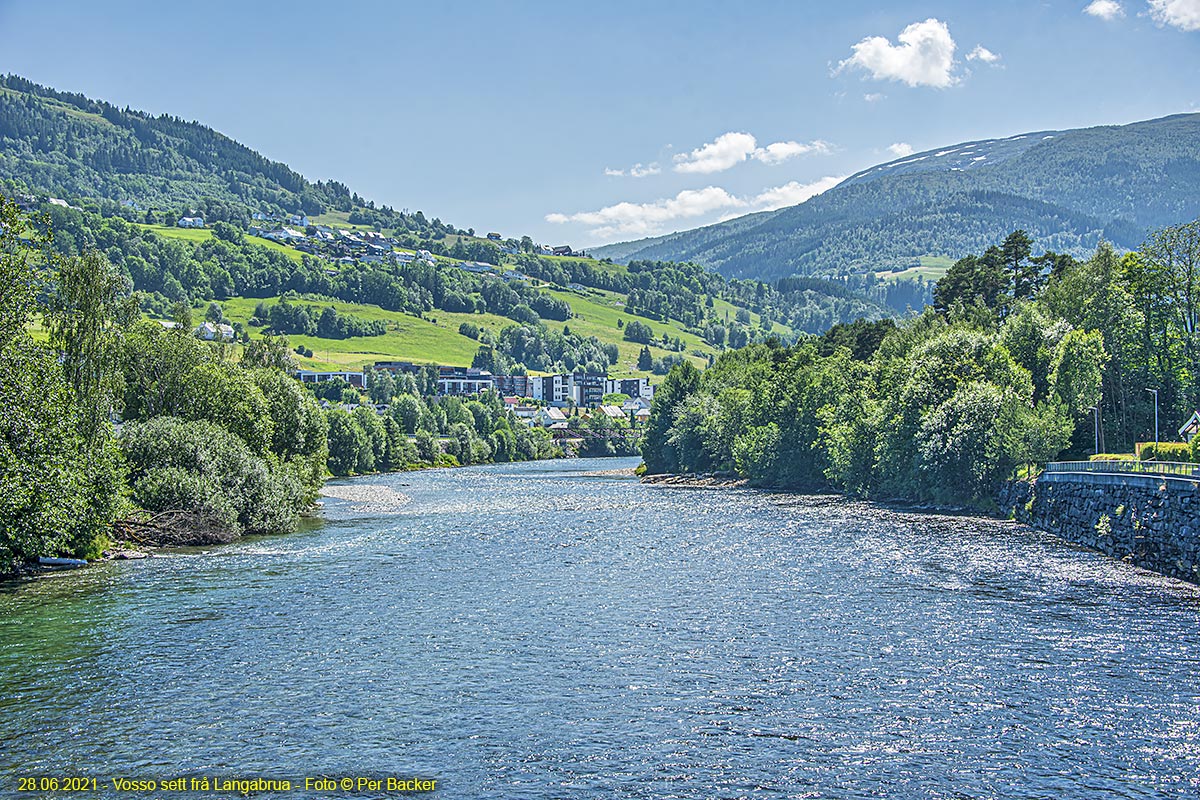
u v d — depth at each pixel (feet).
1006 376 353.10
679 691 123.24
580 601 178.91
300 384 385.09
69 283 233.76
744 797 92.12
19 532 197.77
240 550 245.24
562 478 604.90
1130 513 225.15
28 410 197.06
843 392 465.06
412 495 449.48
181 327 322.96
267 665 134.31
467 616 165.78
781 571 211.82
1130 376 353.92
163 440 263.49
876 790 93.56
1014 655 138.72
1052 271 487.61
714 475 561.84
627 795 92.38
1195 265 343.87
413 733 108.17
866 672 131.13
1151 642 144.87
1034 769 98.22
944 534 275.39
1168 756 101.04
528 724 111.24
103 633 151.94
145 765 98.89
